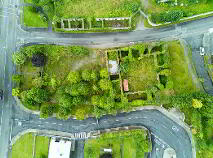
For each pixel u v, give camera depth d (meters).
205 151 62.59
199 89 64.06
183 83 63.84
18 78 62.38
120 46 64.12
